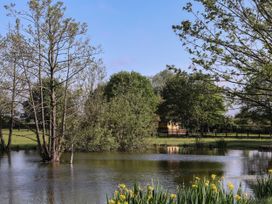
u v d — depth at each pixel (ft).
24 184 65.41
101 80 113.91
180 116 244.83
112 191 58.65
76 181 68.64
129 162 100.99
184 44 36.04
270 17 34.14
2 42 98.27
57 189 60.70
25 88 101.35
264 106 36.09
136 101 154.61
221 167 91.09
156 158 112.78
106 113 134.72
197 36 35.53
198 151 143.43
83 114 110.01
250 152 138.92
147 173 79.66
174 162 102.22
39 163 97.40
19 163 97.04
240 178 70.49
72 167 89.51
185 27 35.65
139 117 143.74
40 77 97.81
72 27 96.94
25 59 96.22
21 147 144.25
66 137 105.09
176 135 245.24
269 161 105.50
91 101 114.62
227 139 215.10
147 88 266.77
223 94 36.35
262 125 97.91
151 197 26.48
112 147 138.41
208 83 36.04
